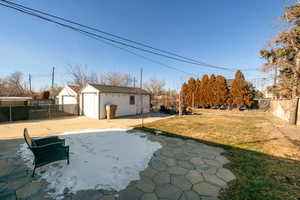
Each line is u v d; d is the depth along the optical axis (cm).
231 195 218
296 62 833
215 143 480
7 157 342
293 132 658
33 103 1565
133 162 330
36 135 556
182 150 412
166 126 760
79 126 745
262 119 1078
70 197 209
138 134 588
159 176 271
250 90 1872
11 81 2373
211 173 284
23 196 209
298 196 215
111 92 1074
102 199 205
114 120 959
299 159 354
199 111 1736
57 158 290
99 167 303
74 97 1282
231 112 1628
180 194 219
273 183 249
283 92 945
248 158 358
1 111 834
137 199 207
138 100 1321
